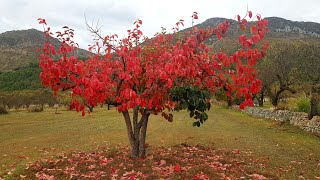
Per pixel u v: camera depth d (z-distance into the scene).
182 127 21.45
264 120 25.58
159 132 18.94
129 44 9.11
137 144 10.15
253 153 12.39
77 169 8.90
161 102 8.91
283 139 16.06
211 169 8.77
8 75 87.69
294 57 31.84
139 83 8.88
